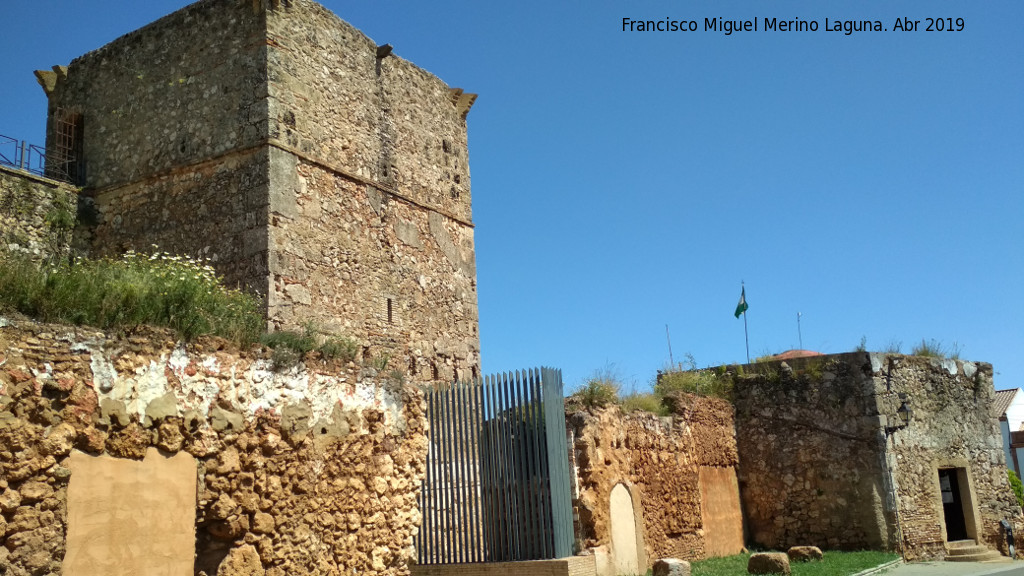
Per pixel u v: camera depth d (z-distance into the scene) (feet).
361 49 66.08
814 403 80.18
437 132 73.31
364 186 63.72
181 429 27.43
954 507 85.56
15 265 25.99
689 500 68.80
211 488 28.14
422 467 38.24
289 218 56.70
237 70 58.80
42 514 23.25
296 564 30.89
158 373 26.94
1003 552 84.33
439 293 69.77
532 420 48.93
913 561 74.90
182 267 44.98
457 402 50.88
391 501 35.99
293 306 55.57
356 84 64.90
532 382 49.37
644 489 61.21
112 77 64.49
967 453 84.89
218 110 58.90
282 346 32.19
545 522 47.62
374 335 62.08
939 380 84.43
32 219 57.72
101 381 25.22
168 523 26.58
